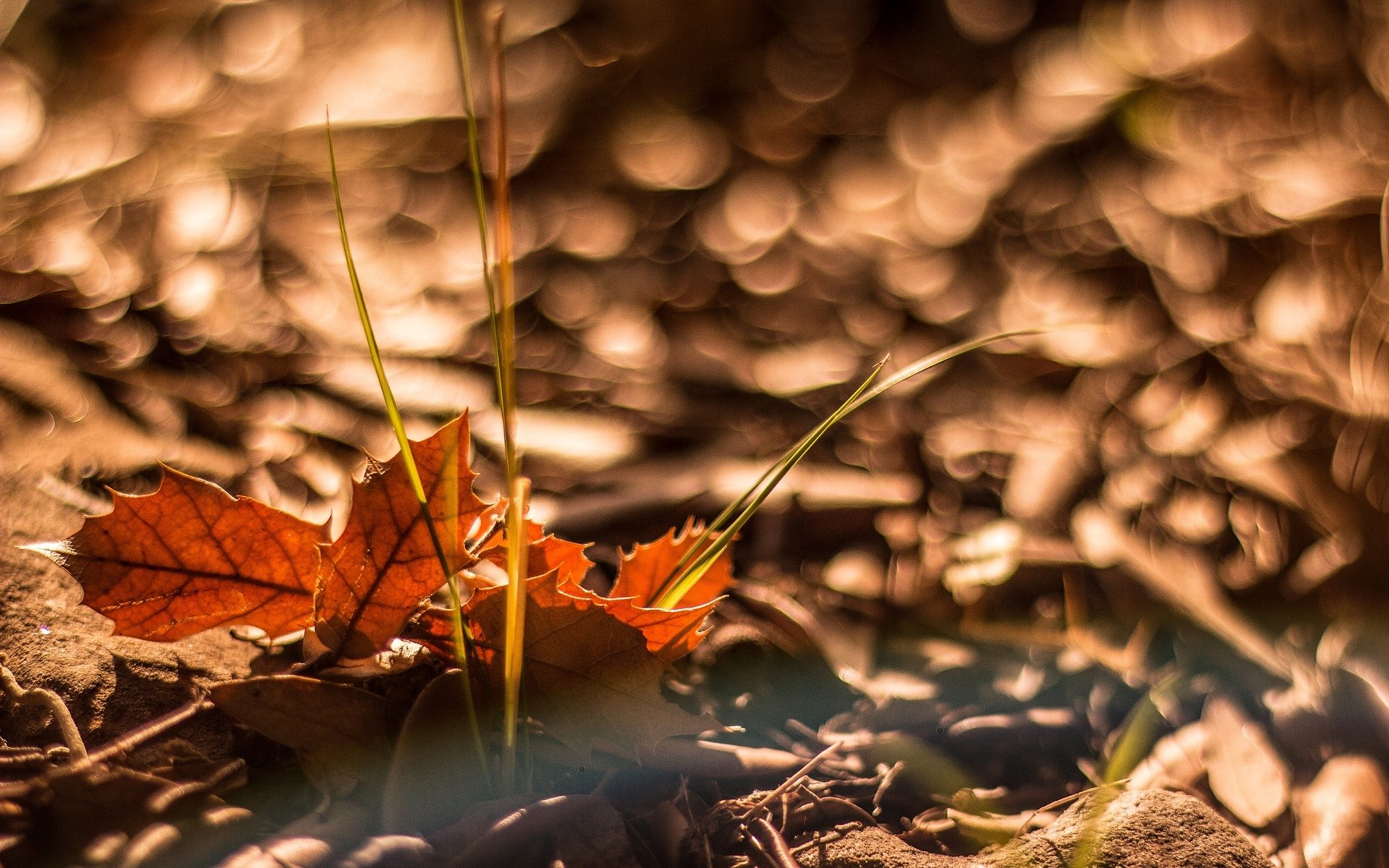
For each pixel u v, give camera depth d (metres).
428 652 0.40
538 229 0.89
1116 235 0.84
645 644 0.39
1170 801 0.40
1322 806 0.41
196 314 0.64
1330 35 0.93
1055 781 0.43
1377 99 0.85
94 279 0.66
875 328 0.75
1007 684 0.45
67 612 0.42
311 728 0.39
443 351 0.65
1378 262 0.65
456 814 0.38
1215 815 0.40
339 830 0.38
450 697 0.39
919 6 1.28
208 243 0.77
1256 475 0.52
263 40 1.15
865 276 0.83
